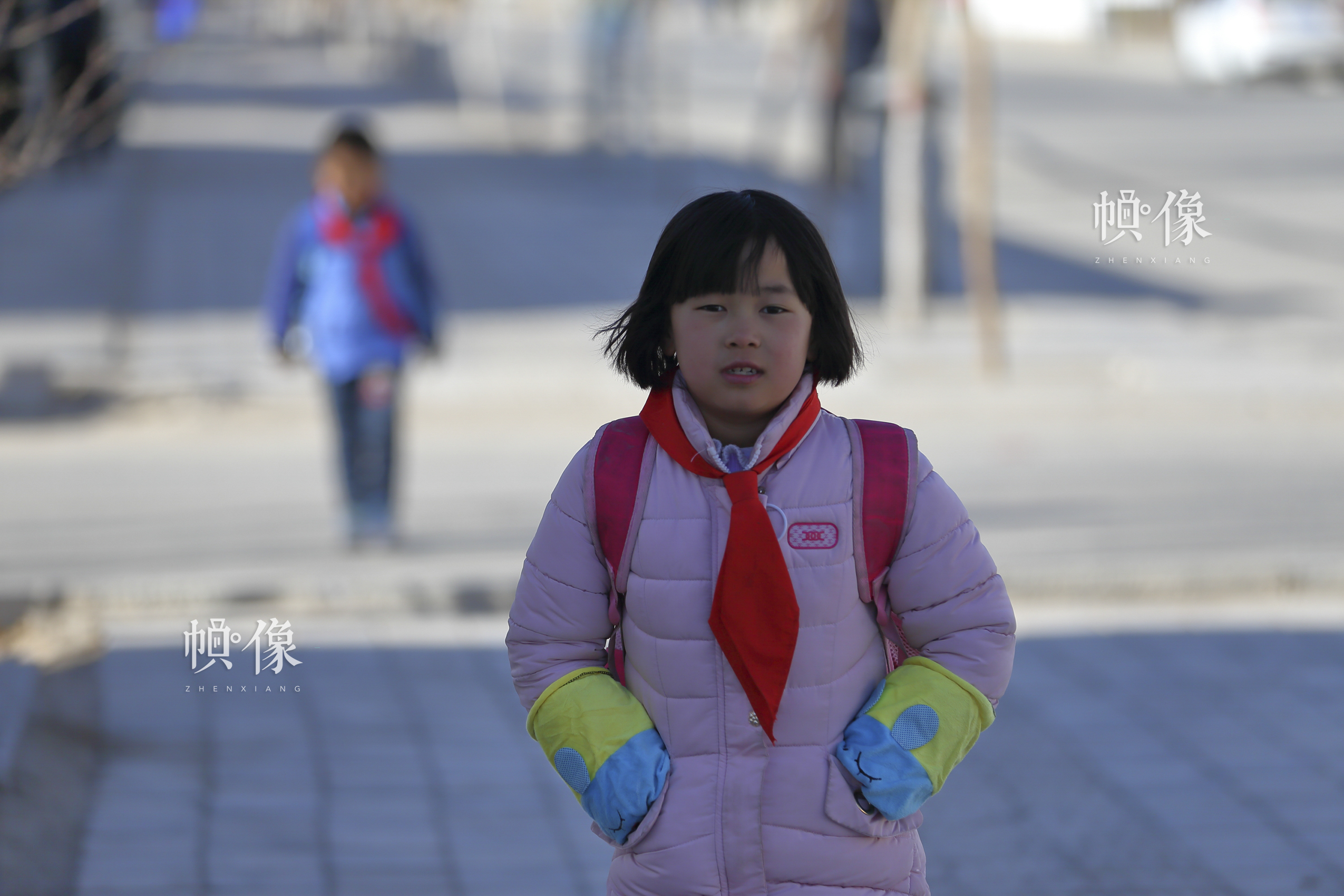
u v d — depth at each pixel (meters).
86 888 15.89
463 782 19.31
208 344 50.28
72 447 40.69
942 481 10.20
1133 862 17.19
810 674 9.85
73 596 26.94
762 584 9.60
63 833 17.12
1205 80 121.50
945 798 19.05
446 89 153.75
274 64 181.62
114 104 25.11
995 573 10.26
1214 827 18.11
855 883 9.91
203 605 27.33
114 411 44.25
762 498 9.86
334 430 30.81
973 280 47.81
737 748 9.81
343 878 16.50
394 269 30.22
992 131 98.56
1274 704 22.34
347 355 30.11
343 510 31.08
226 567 29.45
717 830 9.74
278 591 27.58
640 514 9.94
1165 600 28.39
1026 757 20.38
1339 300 57.62
